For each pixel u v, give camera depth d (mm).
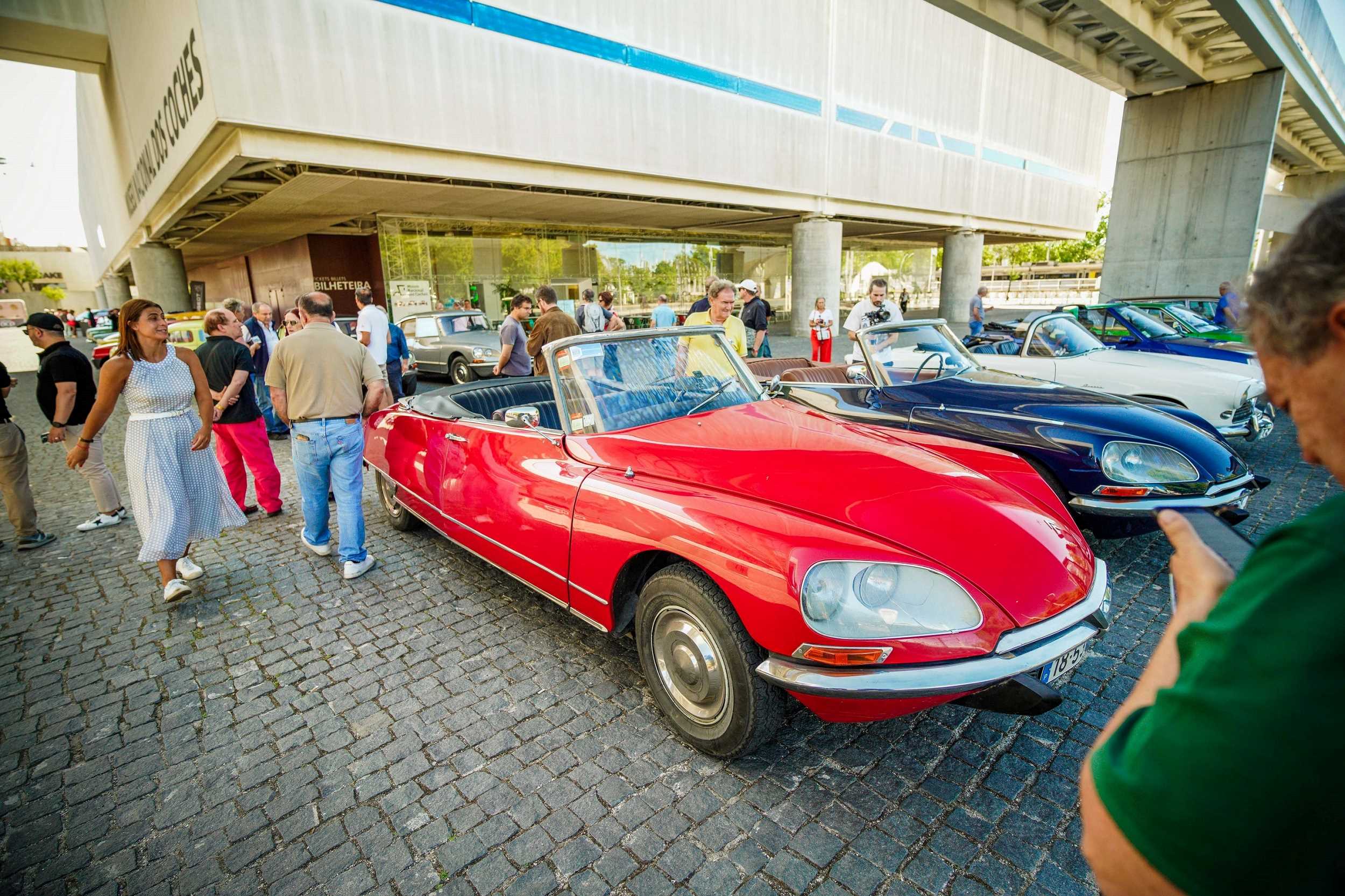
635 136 15539
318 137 11320
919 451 2781
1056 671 2033
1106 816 633
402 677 2980
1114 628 3258
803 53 19047
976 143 26484
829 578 1926
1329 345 600
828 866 1910
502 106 13258
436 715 2695
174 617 3645
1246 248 15211
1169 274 16328
